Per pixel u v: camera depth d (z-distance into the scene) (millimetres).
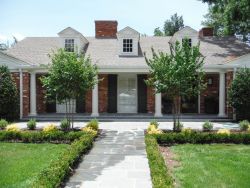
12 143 13352
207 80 23672
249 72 19938
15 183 8055
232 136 13453
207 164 9859
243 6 23938
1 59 21234
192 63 15047
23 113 21500
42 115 22266
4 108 19984
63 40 23750
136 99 23938
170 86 15117
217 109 23578
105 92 23906
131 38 23453
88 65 15984
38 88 23688
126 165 9938
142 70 21688
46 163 9953
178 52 15234
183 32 23734
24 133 13703
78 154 10219
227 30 30391
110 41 25562
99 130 16109
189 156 10992
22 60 21250
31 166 9602
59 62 15383
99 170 9406
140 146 12773
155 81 15766
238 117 20078
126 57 23219
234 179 8406
